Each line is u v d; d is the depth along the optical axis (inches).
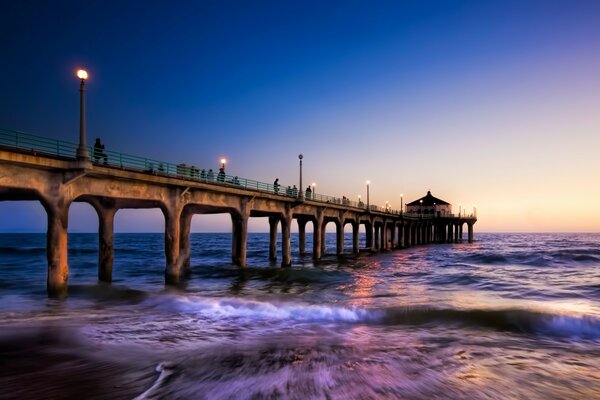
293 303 785.6
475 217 4421.8
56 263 731.4
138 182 882.1
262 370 402.0
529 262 2020.2
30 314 658.2
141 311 714.2
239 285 1114.1
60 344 489.4
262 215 1598.2
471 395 347.3
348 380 377.1
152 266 1774.1
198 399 327.9
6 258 2303.2
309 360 437.7
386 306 750.5
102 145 800.9
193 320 648.4
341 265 1779.0
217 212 1323.8
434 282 1204.5
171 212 971.9
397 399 335.6
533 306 745.6
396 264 1862.7
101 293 865.5
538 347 507.5
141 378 375.2
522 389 362.0
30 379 371.6
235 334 561.3
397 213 3137.3
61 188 722.2
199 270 1401.3
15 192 747.4
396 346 503.5
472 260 2114.9
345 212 2132.1
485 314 663.8
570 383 378.0
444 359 448.1
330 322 644.7
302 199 1539.1
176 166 961.5
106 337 526.0
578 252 2696.9
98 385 356.8
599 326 597.9
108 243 1000.9
